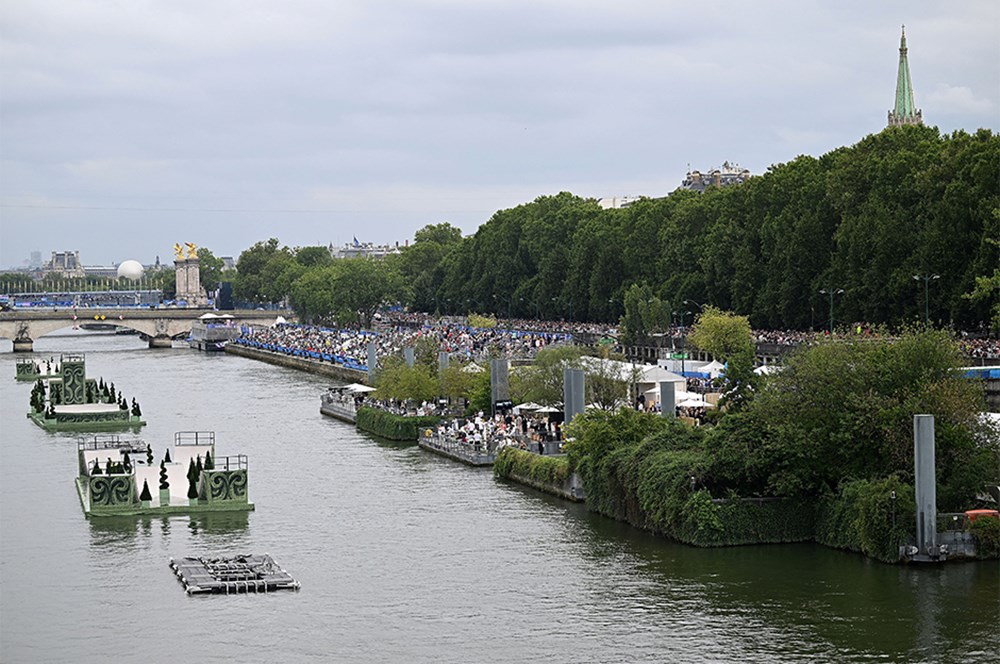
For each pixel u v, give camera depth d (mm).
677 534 182000
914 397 175625
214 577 165625
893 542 166125
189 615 152375
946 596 153375
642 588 160125
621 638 142625
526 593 159250
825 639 140750
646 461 189750
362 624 148625
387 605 155625
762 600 154000
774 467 179375
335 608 154625
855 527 171125
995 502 171875
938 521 167250
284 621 149875
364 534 190875
